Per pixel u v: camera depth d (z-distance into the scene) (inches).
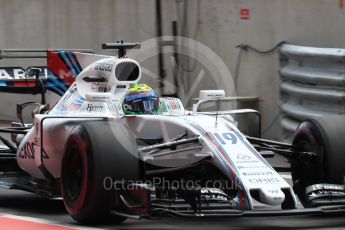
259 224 971.3
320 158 1009.5
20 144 1155.9
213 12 1825.8
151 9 1958.7
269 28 1706.4
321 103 1541.6
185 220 999.0
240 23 1768.0
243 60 1764.3
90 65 1101.7
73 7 2079.2
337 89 1507.1
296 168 1066.1
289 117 1626.5
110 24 2032.5
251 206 869.2
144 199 884.6
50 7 2111.2
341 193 978.1
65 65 1198.3
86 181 919.0
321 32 1612.9
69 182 970.7
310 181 1034.1
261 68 1724.9
